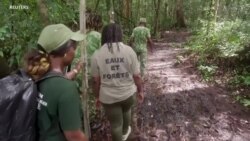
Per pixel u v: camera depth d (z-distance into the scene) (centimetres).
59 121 219
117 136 412
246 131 569
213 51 1042
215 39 1081
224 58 948
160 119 589
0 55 387
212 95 744
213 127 572
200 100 705
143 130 538
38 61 221
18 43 429
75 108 217
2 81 219
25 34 432
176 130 547
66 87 217
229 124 590
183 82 853
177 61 1115
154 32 2122
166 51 1420
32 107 213
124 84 401
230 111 655
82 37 237
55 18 478
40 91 219
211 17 1348
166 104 668
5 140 205
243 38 962
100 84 407
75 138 218
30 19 444
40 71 221
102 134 488
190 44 1398
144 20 838
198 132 549
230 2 1662
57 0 503
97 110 523
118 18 1367
